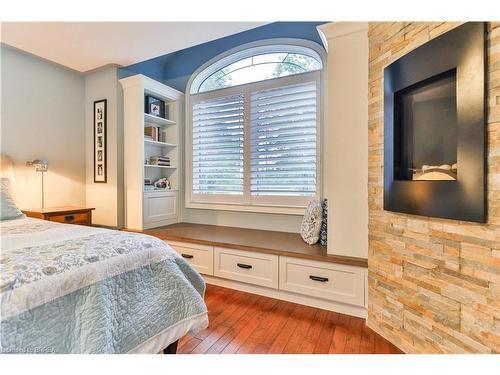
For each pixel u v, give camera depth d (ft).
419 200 4.63
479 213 3.79
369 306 5.89
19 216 6.79
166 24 7.50
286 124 9.37
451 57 4.11
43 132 9.57
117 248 3.97
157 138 11.03
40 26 7.48
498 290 3.66
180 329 4.20
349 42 6.43
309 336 5.50
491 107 3.71
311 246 7.50
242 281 7.63
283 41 9.56
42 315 2.84
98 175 10.55
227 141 10.55
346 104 6.49
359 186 6.38
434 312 4.47
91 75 10.70
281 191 9.50
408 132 5.11
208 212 11.11
